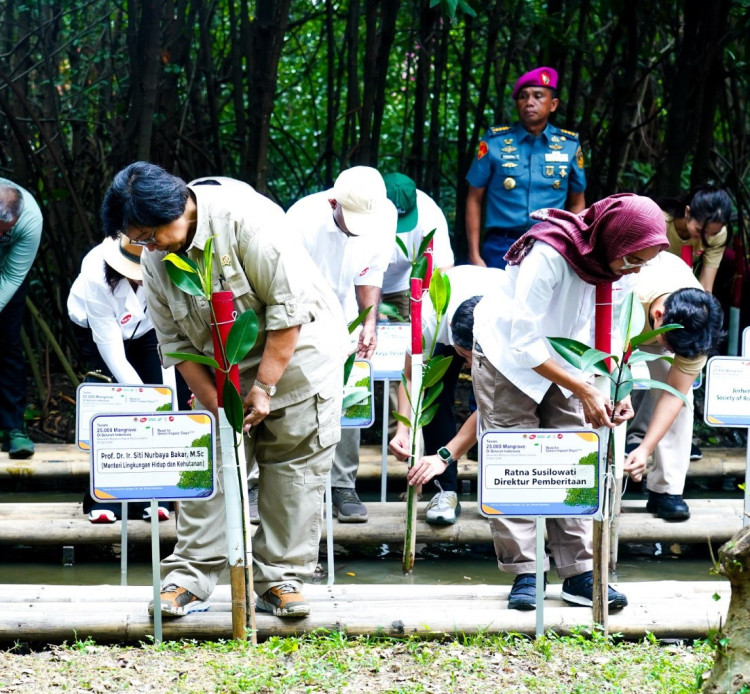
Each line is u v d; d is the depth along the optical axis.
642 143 8.77
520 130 6.31
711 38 7.03
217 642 3.58
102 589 3.98
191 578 3.67
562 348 3.37
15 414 6.00
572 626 3.68
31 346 7.42
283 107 9.17
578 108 8.87
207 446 3.45
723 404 4.33
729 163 9.08
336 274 4.81
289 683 3.19
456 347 4.58
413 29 8.05
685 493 6.03
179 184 3.17
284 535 3.64
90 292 4.64
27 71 7.30
